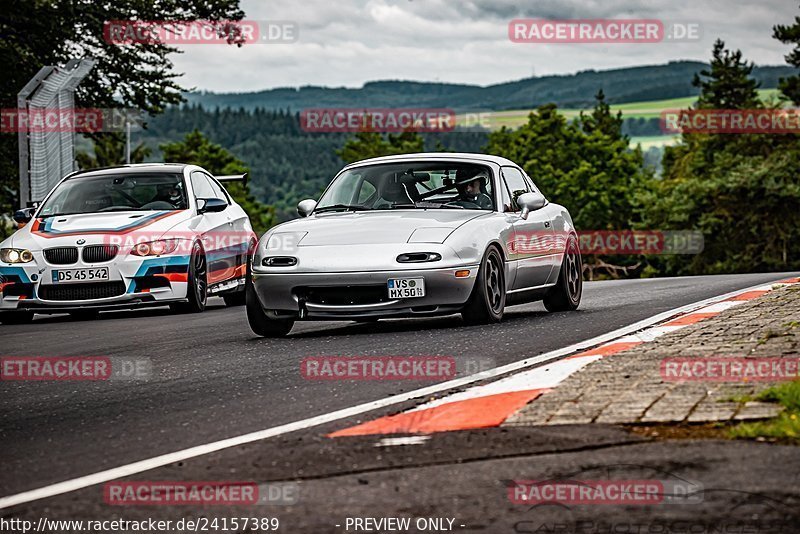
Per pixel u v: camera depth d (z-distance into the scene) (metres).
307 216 16.92
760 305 15.24
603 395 9.24
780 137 106.38
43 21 46.75
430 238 15.19
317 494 6.90
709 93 132.50
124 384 11.90
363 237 15.32
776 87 105.00
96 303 20.89
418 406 9.51
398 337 14.47
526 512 6.32
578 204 127.62
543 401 9.20
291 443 8.32
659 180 147.75
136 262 20.94
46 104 34.78
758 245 103.19
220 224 23.22
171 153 147.00
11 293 21.00
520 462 7.38
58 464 8.16
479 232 15.47
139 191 22.83
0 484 7.63
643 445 7.61
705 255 107.19
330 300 15.07
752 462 7.01
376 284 14.85
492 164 17.25
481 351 12.73
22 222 23.06
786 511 6.07
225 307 23.50
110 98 51.81
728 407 8.49
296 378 11.51
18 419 10.15
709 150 111.50
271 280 15.16
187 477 7.48
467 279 15.06
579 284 18.55
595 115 183.88
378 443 8.15
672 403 8.75
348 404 9.90
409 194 16.78
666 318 15.15
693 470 6.92
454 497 6.68
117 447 8.64
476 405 9.31
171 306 22.06
